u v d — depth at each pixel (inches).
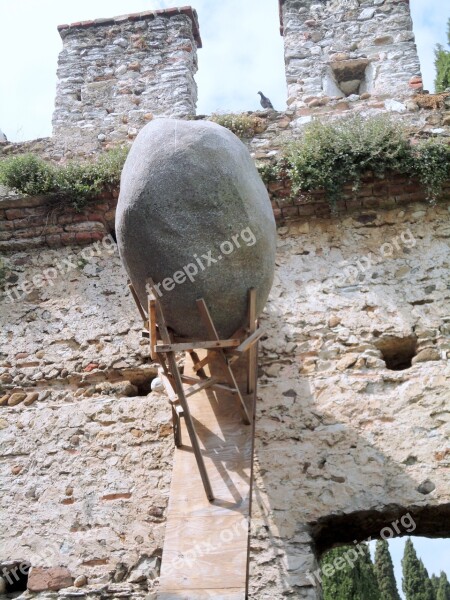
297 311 384.2
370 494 340.5
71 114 461.1
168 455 360.2
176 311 300.0
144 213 301.3
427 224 395.9
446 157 394.9
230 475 303.7
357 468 346.3
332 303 384.2
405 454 346.9
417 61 447.2
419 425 351.9
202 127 313.4
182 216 300.0
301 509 340.5
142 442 365.1
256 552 332.5
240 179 307.4
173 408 311.3
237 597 275.4
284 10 472.7
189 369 334.0
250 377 318.3
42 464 366.9
